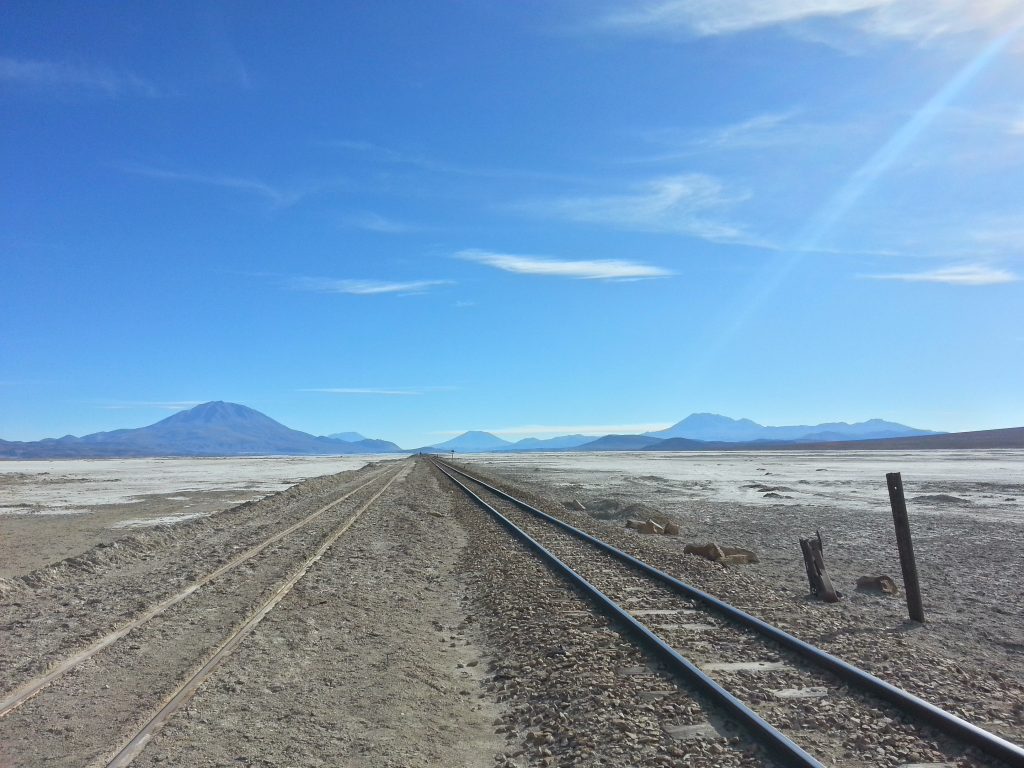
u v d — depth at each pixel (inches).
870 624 393.4
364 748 226.4
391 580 506.6
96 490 1812.3
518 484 1881.2
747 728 225.0
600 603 399.5
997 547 725.9
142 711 243.1
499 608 414.9
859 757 207.9
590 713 244.8
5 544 792.3
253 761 210.7
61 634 350.0
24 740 219.8
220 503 1378.0
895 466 2847.0
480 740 242.1
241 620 366.6
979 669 308.5
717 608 388.5
